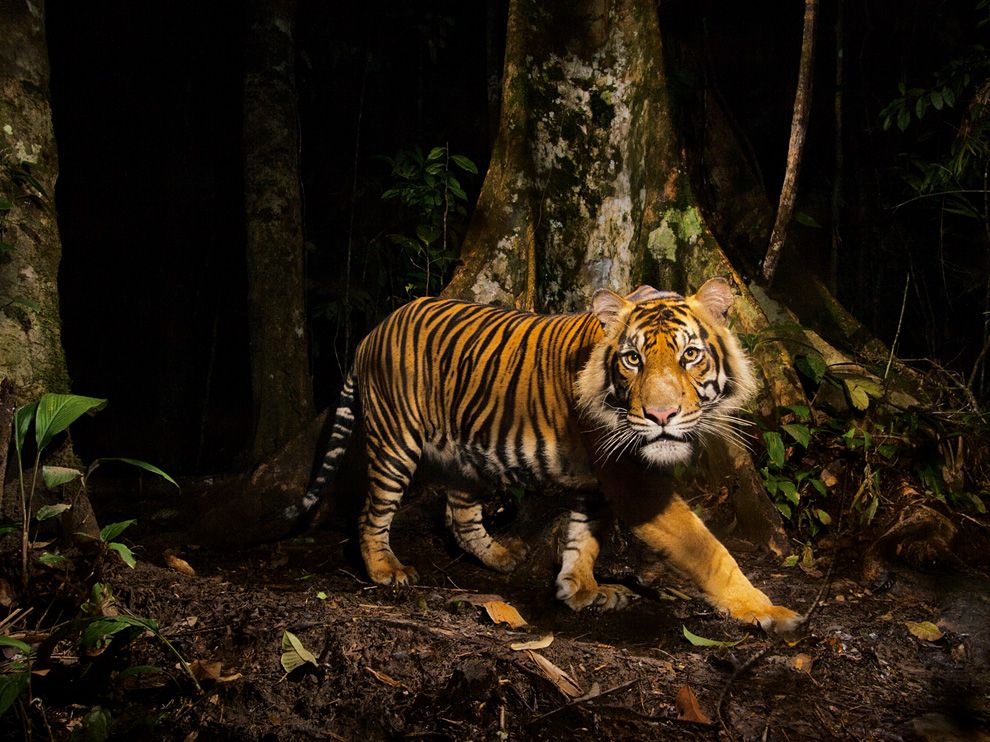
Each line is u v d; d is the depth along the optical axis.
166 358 8.66
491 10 8.33
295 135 6.77
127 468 7.85
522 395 4.25
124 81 8.64
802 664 3.42
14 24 4.36
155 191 8.74
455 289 5.61
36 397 4.24
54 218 4.47
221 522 5.44
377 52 9.19
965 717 3.09
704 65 7.40
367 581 4.62
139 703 3.08
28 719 2.82
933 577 4.17
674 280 5.39
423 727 2.92
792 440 5.16
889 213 8.56
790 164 5.63
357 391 5.06
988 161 6.34
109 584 3.63
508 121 5.75
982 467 5.42
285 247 6.57
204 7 8.70
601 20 5.82
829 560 4.62
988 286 6.67
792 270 6.38
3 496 4.00
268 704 3.03
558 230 5.75
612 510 4.26
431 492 5.59
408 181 6.59
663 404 3.50
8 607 3.53
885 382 5.33
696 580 3.92
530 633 3.63
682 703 3.04
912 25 8.86
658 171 5.52
